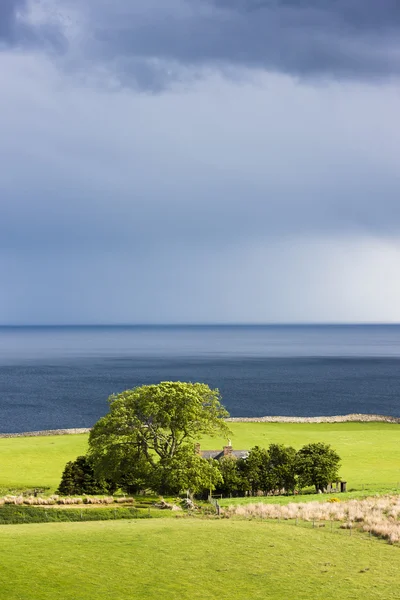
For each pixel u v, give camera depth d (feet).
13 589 121.90
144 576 134.21
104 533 163.43
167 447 280.31
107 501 223.10
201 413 271.69
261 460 290.97
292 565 144.97
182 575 136.26
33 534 160.15
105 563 139.64
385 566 146.00
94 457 262.47
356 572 141.59
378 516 192.65
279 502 240.53
